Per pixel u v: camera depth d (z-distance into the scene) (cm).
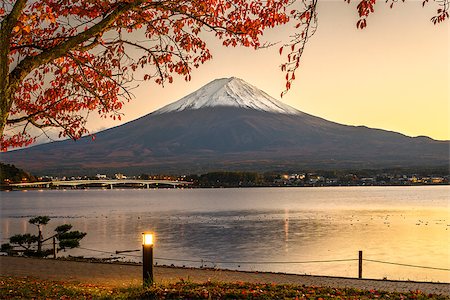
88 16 1095
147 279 1290
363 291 1292
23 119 1212
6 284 1410
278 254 4275
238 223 7581
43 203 16188
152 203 15338
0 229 6606
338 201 15338
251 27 1098
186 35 1198
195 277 1727
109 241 5153
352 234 5981
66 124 1305
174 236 5759
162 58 1190
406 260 3919
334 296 1176
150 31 1188
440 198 17025
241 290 1205
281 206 12669
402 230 6444
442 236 5712
